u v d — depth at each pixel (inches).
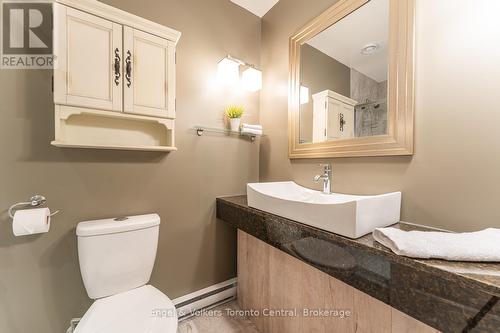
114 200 49.1
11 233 39.8
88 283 40.8
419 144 37.5
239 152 69.4
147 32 47.3
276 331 49.6
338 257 31.5
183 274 59.2
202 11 62.0
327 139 53.8
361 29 46.8
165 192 55.9
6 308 39.7
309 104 58.5
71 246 44.7
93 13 41.4
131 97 45.4
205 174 62.6
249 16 72.2
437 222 35.5
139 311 36.7
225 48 66.6
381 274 26.8
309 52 58.3
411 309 24.3
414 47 37.9
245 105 71.4
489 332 19.3
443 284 22.1
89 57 41.1
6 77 39.4
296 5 62.0
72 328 42.1
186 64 59.0
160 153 55.0
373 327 33.3
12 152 39.6
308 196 55.3
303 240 36.8
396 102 40.2
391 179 41.5
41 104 41.6
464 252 23.7
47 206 42.4
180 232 58.5
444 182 34.8
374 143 43.5
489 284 19.4
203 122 62.0
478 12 31.5
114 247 42.8
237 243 64.9
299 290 44.2
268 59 72.2
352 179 48.4
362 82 46.5
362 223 31.5
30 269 41.4
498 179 30.0
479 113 31.4
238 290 63.4
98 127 47.6
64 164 43.8
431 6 36.1
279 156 68.0
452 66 33.9
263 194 47.1
